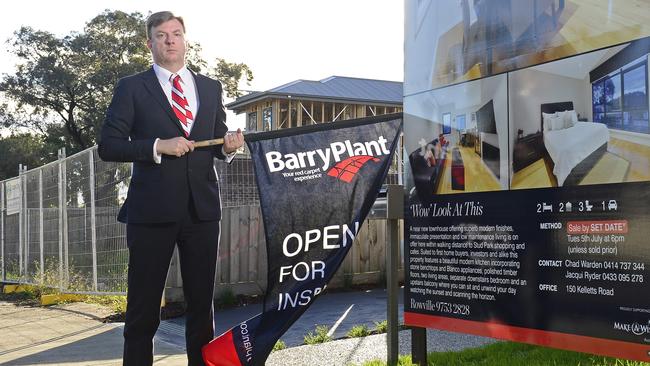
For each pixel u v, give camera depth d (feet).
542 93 12.59
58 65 147.54
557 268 12.28
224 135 13.15
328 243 14.92
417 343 15.28
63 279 34.06
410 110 15.21
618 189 11.45
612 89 11.55
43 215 37.45
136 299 12.66
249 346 13.91
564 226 12.20
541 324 12.50
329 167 15.15
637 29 11.19
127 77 12.83
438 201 14.51
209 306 13.38
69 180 33.94
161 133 12.59
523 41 12.91
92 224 31.42
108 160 12.57
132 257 12.65
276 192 14.75
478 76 13.73
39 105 150.71
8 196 43.78
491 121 13.47
